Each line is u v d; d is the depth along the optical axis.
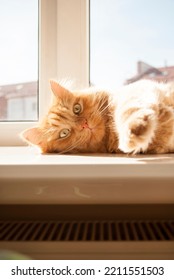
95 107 0.49
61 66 0.61
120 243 0.35
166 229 0.41
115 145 0.47
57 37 0.61
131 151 0.40
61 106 0.50
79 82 0.61
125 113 0.39
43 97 0.62
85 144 0.50
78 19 0.61
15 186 0.35
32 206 0.49
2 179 0.34
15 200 0.35
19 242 0.35
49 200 0.35
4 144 0.62
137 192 0.34
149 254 0.35
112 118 0.48
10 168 0.34
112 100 0.48
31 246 0.35
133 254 0.35
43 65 0.62
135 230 0.40
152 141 0.41
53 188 0.35
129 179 0.34
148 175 0.34
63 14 0.61
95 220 0.47
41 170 0.34
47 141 0.49
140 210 0.48
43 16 0.61
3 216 0.49
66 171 0.34
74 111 0.50
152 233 0.39
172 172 0.34
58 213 0.49
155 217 0.48
